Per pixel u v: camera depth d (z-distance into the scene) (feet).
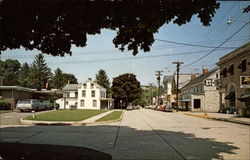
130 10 14.01
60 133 39.11
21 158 8.09
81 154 9.46
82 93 191.83
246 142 30.12
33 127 49.21
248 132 40.93
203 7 13.50
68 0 14.21
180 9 13.92
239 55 92.43
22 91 129.18
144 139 32.68
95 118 71.00
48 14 15.71
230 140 31.76
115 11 14.21
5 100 113.70
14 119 68.28
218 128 47.50
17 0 14.65
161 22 14.40
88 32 16.79
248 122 57.47
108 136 35.70
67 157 8.75
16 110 109.60
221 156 22.20
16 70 313.53
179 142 30.12
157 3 13.38
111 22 16.28
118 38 18.07
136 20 14.67
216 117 79.00
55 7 14.96
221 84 115.03
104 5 14.43
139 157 21.88
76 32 17.89
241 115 81.00
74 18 15.65
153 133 39.32
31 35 18.38
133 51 18.21
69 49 19.83
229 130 43.88
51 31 18.08
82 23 15.40
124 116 92.84
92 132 40.75
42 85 284.00
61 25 17.29
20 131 41.75
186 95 185.47
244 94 86.07
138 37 17.69
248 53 84.74
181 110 167.22
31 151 9.11
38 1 14.62
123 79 221.05
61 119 64.85
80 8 14.61
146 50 17.98
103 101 202.28
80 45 19.08
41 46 19.53
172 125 53.98
